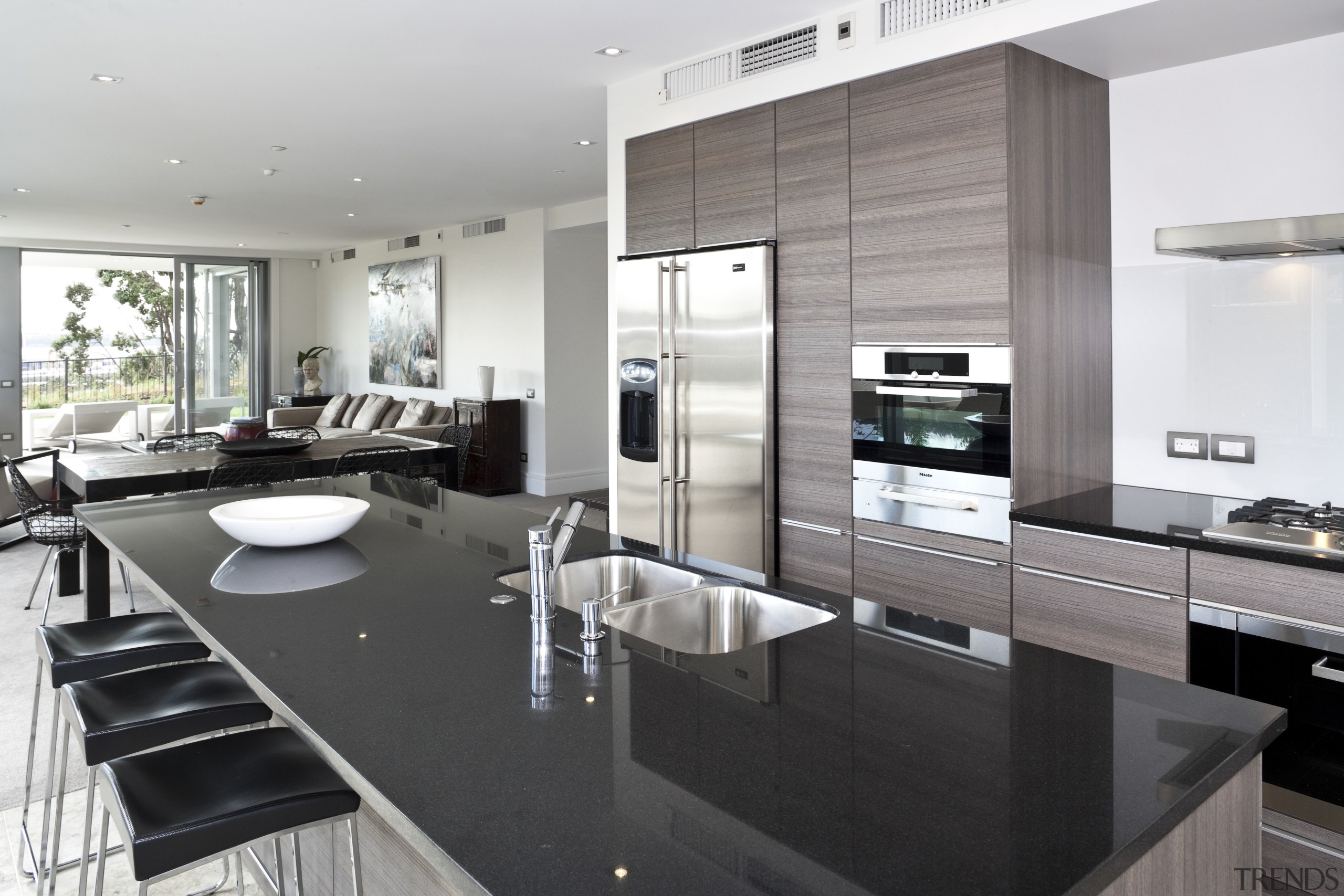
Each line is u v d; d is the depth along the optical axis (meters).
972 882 0.97
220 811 1.49
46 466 8.03
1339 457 2.99
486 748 1.31
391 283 10.78
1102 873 1.00
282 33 3.73
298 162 6.29
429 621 1.94
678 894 0.95
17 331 10.65
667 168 4.25
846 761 1.26
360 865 1.84
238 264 12.27
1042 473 3.19
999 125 3.01
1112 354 3.53
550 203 8.10
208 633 1.87
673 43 3.90
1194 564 2.63
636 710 1.45
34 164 6.36
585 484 8.94
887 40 3.31
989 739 1.33
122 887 2.54
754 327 3.82
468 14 3.53
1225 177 3.20
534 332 8.67
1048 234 3.17
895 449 3.42
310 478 5.34
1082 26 2.85
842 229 3.53
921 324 3.28
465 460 7.98
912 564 3.40
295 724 1.45
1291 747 2.45
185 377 11.91
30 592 5.58
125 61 4.09
